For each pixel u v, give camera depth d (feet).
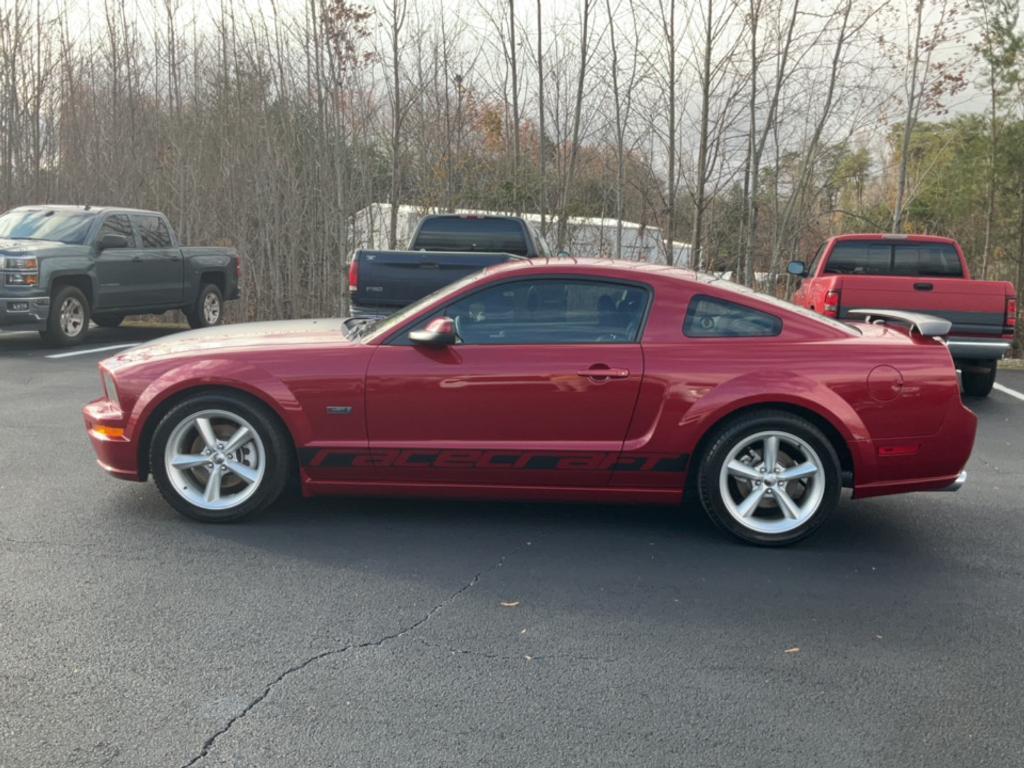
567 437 16.57
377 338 16.88
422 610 13.51
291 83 59.11
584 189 58.49
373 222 59.82
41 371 35.19
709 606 13.94
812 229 63.77
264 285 62.13
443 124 58.44
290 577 14.64
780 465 16.69
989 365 34.99
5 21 63.72
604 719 10.55
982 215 63.77
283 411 16.58
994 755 10.03
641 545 16.63
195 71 64.54
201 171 63.82
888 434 16.38
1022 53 57.57
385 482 16.93
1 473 20.12
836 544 17.03
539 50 55.77
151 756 9.58
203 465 17.02
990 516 19.04
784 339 16.71
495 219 40.88
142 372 16.89
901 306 33.78
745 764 9.72
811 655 12.35
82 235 44.01
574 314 16.85
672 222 54.03
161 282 48.44
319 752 9.73
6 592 13.73
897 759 9.91
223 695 10.86
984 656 12.44
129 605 13.38
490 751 9.84
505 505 18.79
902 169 55.88
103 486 19.29
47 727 10.07
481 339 16.75
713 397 16.22
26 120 65.00
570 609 13.67
